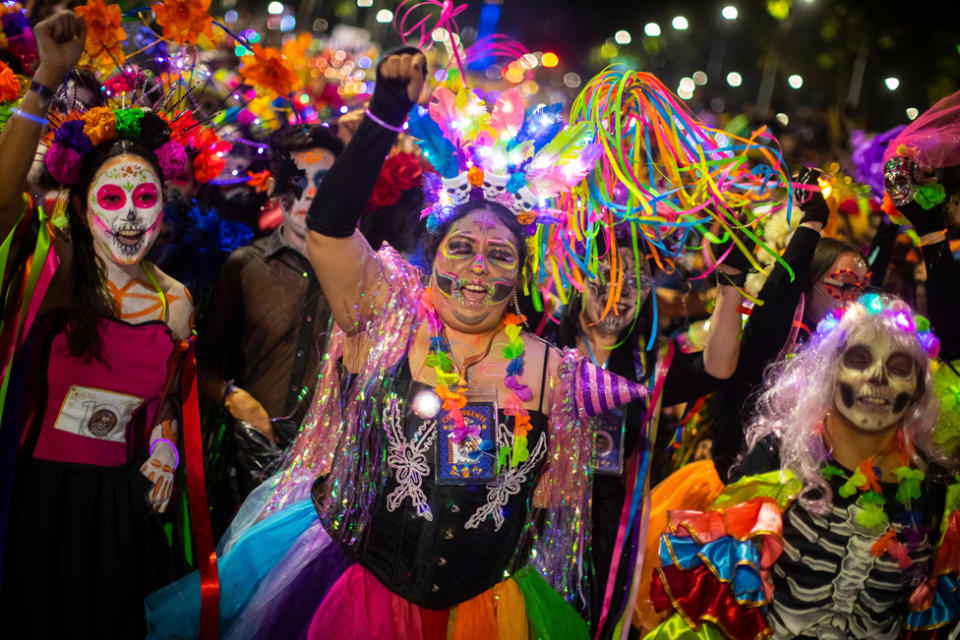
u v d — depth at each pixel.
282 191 4.24
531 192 3.13
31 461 3.25
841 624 3.06
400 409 3.03
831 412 3.15
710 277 3.92
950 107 3.85
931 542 3.12
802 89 9.92
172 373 3.46
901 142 3.91
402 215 4.55
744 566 3.01
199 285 4.37
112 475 3.34
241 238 4.43
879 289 4.07
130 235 3.28
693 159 3.43
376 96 2.82
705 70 10.28
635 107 3.37
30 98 2.97
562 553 3.28
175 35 3.77
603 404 3.21
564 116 3.48
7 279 3.15
